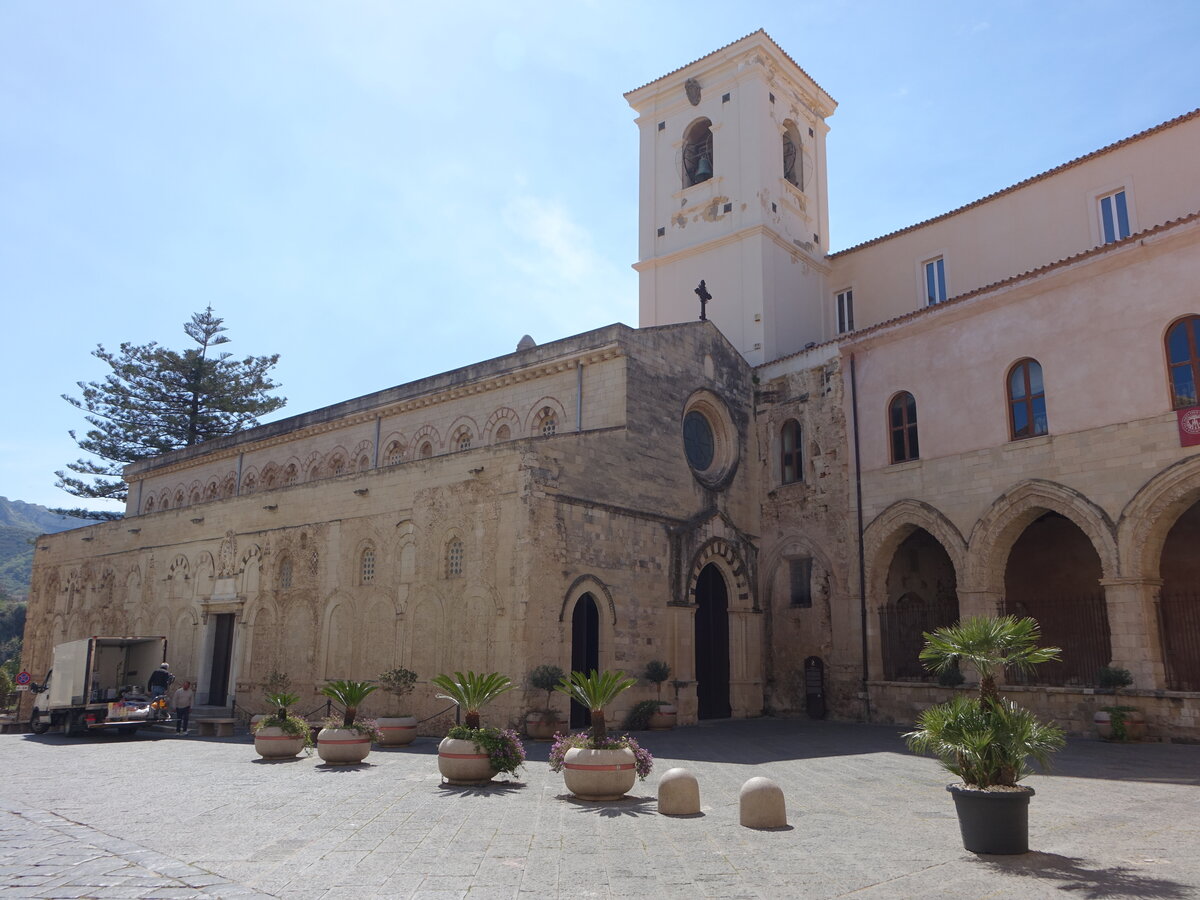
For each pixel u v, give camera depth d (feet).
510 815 43.75
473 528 90.53
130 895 29.58
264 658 113.09
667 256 136.15
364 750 65.41
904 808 45.98
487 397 116.98
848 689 101.30
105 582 148.77
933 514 95.50
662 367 105.29
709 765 63.10
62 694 101.96
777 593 111.45
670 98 143.02
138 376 219.00
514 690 81.46
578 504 90.53
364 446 134.82
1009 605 108.78
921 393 99.60
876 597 100.83
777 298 126.52
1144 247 81.56
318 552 109.09
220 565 124.26
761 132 130.72
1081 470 83.87
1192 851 35.53
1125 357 82.33
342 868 33.24
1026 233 112.57
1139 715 75.56
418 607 94.38
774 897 29.22
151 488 185.68
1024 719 36.83
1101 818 42.60
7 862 34.42
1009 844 34.81
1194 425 76.69
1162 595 95.91
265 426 155.12
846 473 105.91
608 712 89.20
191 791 52.39
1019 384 91.25
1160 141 100.94
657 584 98.17
